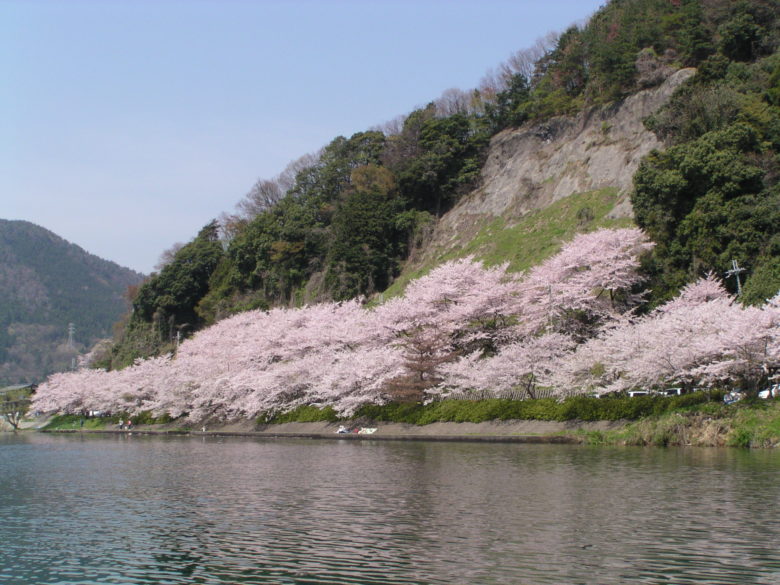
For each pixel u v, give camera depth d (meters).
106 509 26.20
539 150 97.50
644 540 18.45
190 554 19.03
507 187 96.81
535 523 20.83
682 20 89.19
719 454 33.41
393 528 20.95
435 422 52.81
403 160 113.56
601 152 85.75
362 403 59.31
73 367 174.50
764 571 15.77
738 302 48.25
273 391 66.75
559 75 102.12
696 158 58.16
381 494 26.78
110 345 148.00
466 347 59.22
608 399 44.75
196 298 127.94
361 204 104.31
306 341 71.56
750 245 52.78
